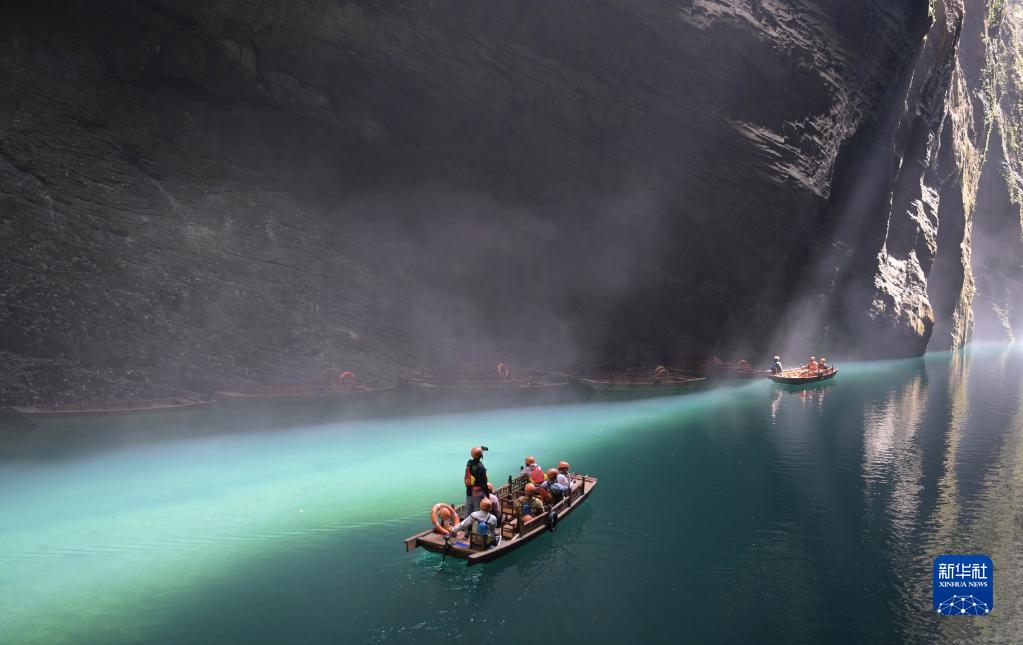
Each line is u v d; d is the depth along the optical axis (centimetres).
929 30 4856
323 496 1758
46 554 1371
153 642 1061
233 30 3197
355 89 3453
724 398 3453
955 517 1681
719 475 2023
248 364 2875
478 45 3303
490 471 2016
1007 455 2295
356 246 3512
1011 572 1374
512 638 1112
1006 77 8838
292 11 3156
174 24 3159
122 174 2933
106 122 3030
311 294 3198
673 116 3562
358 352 3209
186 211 3033
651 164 3700
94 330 2569
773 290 4284
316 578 1296
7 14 2919
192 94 3312
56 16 3011
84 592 1218
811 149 3888
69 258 2645
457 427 2622
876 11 4075
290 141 3488
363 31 3231
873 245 4972
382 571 1330
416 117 3575
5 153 2678
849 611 1216
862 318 5144
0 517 1558
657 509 1720
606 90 3453
